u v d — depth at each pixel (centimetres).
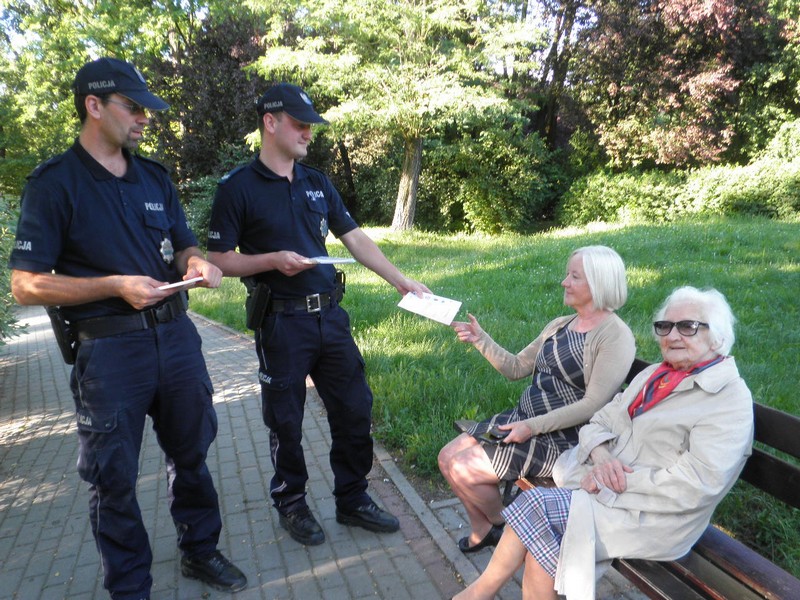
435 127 1967
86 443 253
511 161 2100
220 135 1892
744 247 1020
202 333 851
